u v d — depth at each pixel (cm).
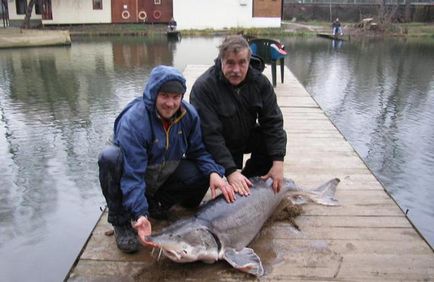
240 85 318
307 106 744
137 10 2977
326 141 543
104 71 1457
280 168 328
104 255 286
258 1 2972
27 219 506
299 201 361
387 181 636
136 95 1104
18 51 2011
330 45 2389
